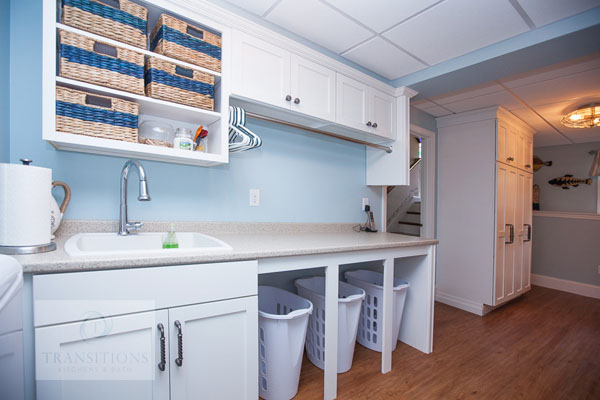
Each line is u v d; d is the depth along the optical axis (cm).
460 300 308
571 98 266
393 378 172
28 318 82
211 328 109
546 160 435
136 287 94
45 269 82
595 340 232
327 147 234
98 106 118
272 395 147
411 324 214
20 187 93
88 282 87
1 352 77
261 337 149
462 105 290
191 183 169
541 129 359
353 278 218
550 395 161
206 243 143
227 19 146
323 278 215
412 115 298
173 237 138
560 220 400
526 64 197
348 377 171
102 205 144
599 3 149
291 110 170
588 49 177
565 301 340
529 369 187
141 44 128
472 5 153
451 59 210
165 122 154
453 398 155
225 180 181
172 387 100
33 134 127
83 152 137
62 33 109
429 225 325
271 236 183
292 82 171
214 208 177
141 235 142
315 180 226
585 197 397
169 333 99
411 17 165
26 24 125
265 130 198
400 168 236
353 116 203
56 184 126
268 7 160
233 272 112
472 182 304
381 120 224
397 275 225
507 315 290
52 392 83
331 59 187
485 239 293
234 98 154
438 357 199
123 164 149
